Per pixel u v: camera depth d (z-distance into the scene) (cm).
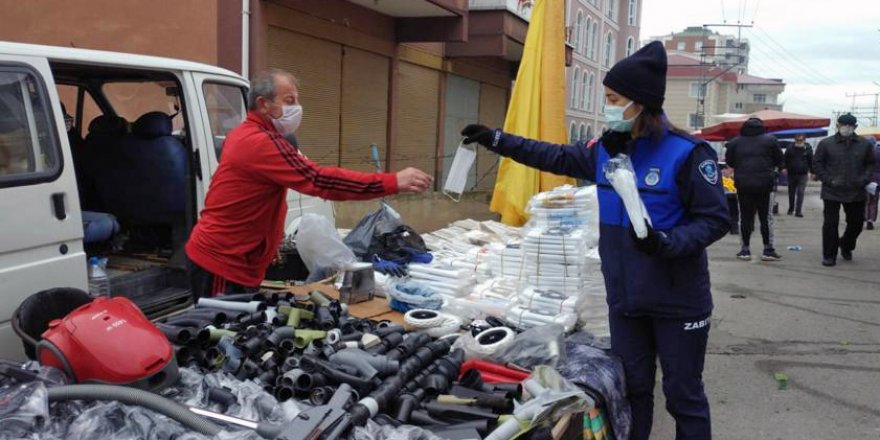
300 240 480
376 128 1436
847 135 897
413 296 371
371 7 1329
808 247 1114
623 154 277
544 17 589
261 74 331
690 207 278
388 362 261
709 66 6081
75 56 381
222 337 277
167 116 496
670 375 298
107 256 485
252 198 338
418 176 303
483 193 1222
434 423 241
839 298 746
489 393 262
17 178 327
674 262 286
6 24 1137
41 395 214
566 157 323
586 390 282
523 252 383
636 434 321
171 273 466
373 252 501
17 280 323
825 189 922
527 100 589
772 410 451
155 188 478
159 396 219
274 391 253
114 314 242
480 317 370
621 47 3919
